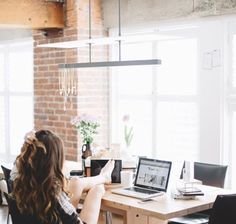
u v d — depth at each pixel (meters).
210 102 5.14
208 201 3.68
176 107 5.62
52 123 6.46
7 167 5.08
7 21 5.66
